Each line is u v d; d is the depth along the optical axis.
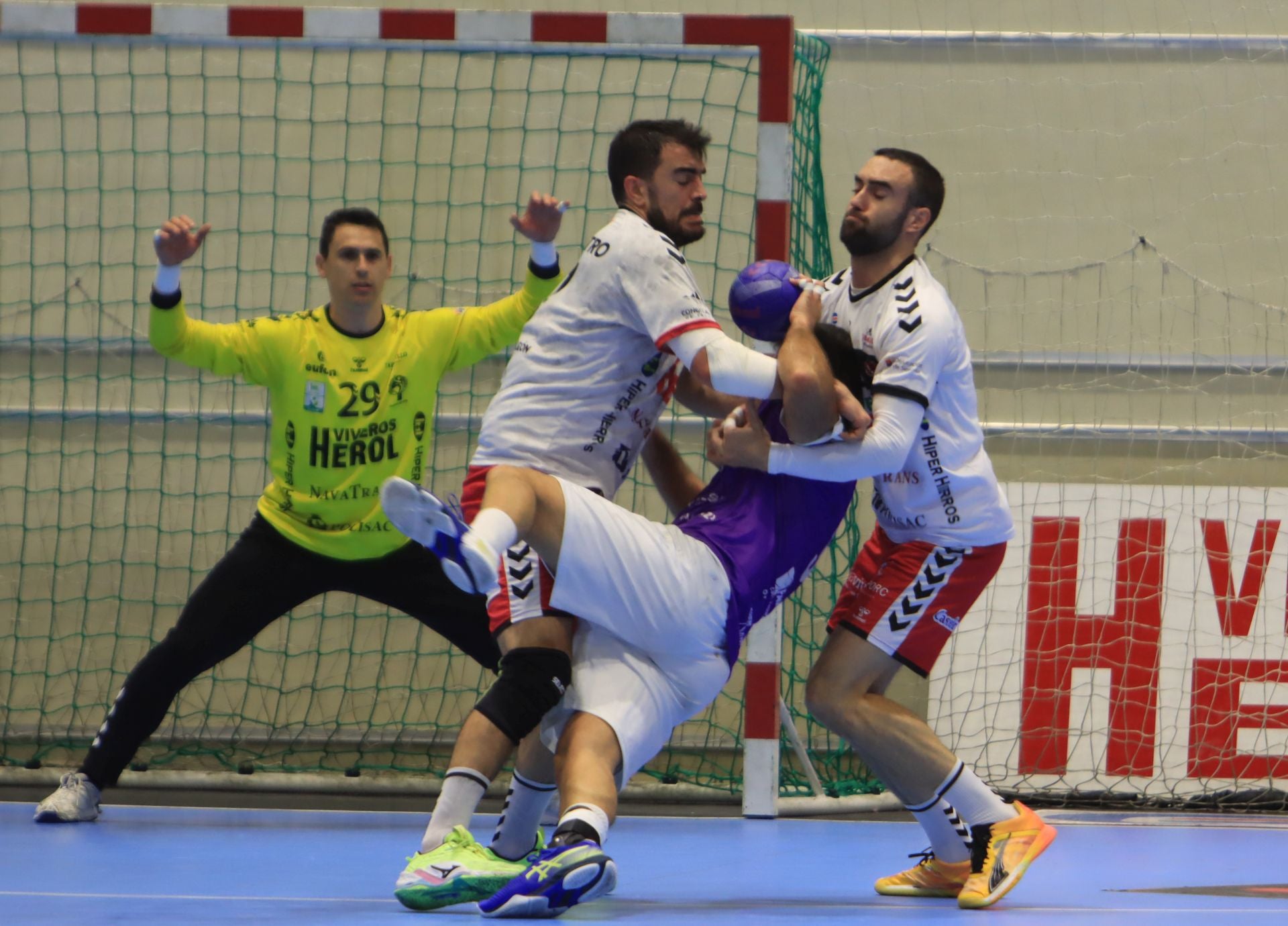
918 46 25.28
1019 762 22.67
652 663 11.78
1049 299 24.92
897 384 12.17
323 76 25.23
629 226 12.27
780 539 12.26
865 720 12.96
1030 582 23.05
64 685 24.83
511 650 11.95
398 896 11.66
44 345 25.23
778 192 18.97
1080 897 13.51
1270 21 25.00
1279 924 11.74
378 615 24.72
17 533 25.06
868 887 14.17
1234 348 24.61
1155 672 22.72
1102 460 24.61
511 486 10.95
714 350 11.68
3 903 12.29
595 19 18.94
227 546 25.00
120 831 17.50
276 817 19.33
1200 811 21.89
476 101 25.12
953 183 25.19
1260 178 24.81
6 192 25.38
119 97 25.33
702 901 13.00
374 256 18.25
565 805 11.04
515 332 18.38
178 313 17.84
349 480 18.28
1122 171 24.98
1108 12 25.17
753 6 25.50
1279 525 22.88
